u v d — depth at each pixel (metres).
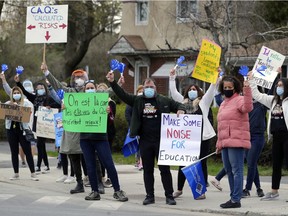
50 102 14.50
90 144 10.95
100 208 10.20
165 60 28.92
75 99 10.87
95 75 43.00
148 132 10.52
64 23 12.38
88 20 35.56
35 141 14.23
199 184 10.77
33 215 9.36
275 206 10.19
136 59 30.23
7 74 39.84
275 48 23.91
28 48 40.88
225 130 10.01
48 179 13.62
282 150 10.68
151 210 10.14
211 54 11.08
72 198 11.20
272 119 10.62
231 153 9.98
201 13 24.92
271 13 26.89
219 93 11.43
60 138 12.98
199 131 10.61
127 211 9.98
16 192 11.76
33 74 41.44
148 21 29.41
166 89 28.78
